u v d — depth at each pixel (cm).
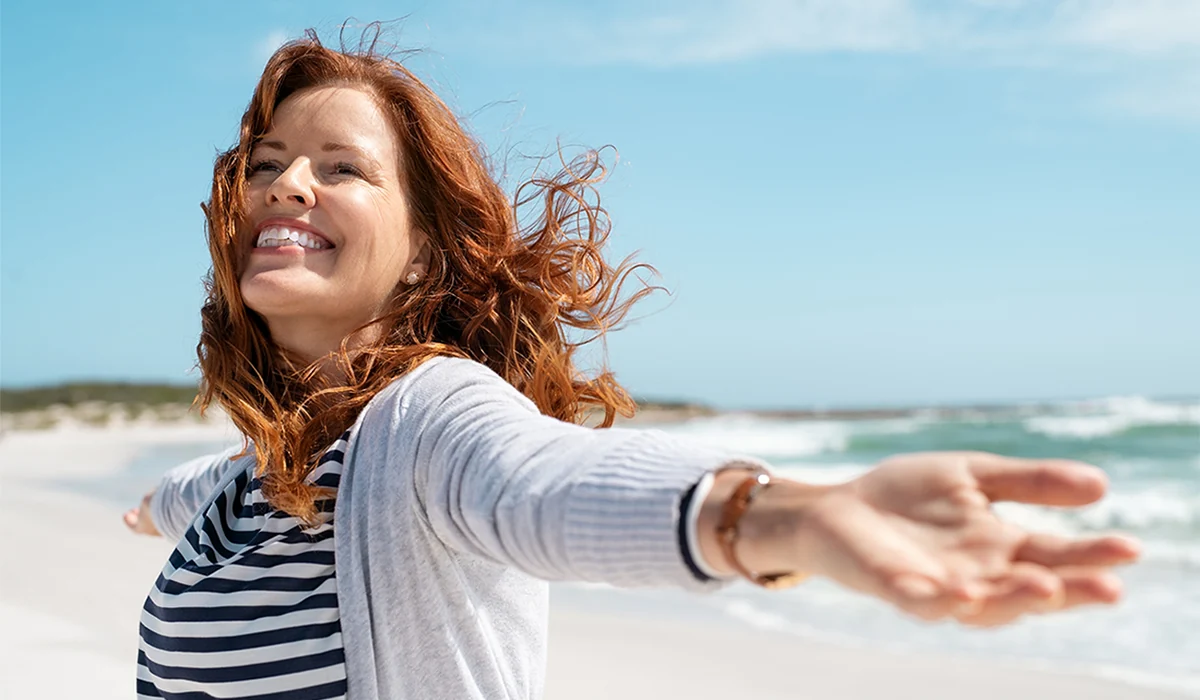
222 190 202
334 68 211
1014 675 610
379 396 180
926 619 85
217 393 203
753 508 108
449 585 172
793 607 815
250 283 194
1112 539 88
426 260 216
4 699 468
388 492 167
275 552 176
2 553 886
